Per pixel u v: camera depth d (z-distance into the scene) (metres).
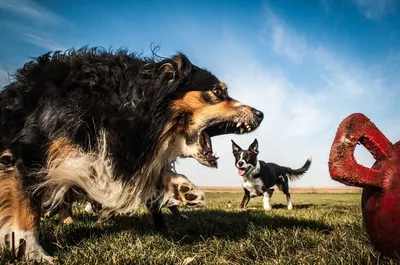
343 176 0.48
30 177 0.69
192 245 0.78
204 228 0.94
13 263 0.62
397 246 0.50
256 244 0.75
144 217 1.17
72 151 0.72
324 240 0.76
